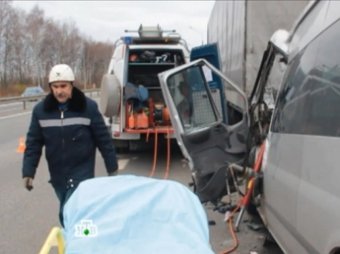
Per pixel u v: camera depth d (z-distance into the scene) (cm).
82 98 497
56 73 487
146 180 332
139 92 1073
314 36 408
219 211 654
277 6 1051
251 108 661
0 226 662
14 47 7419
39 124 500
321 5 420
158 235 278
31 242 600
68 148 495
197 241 271
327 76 355
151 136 1096
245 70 1066
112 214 289
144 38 1123
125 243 271
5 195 830
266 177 506
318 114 359
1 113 2675
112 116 1091
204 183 657
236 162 655
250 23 1056
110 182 325
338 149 312
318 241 332
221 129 666
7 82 6950
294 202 389
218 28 1728
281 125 460
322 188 328
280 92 487
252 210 642
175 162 1132
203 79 731
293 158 400
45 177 973
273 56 603
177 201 305
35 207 753
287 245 421
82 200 301
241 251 557
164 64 1159
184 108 748
